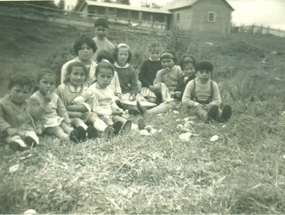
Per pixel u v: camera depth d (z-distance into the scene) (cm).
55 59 728
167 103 533
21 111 374
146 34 1337
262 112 501
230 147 372
